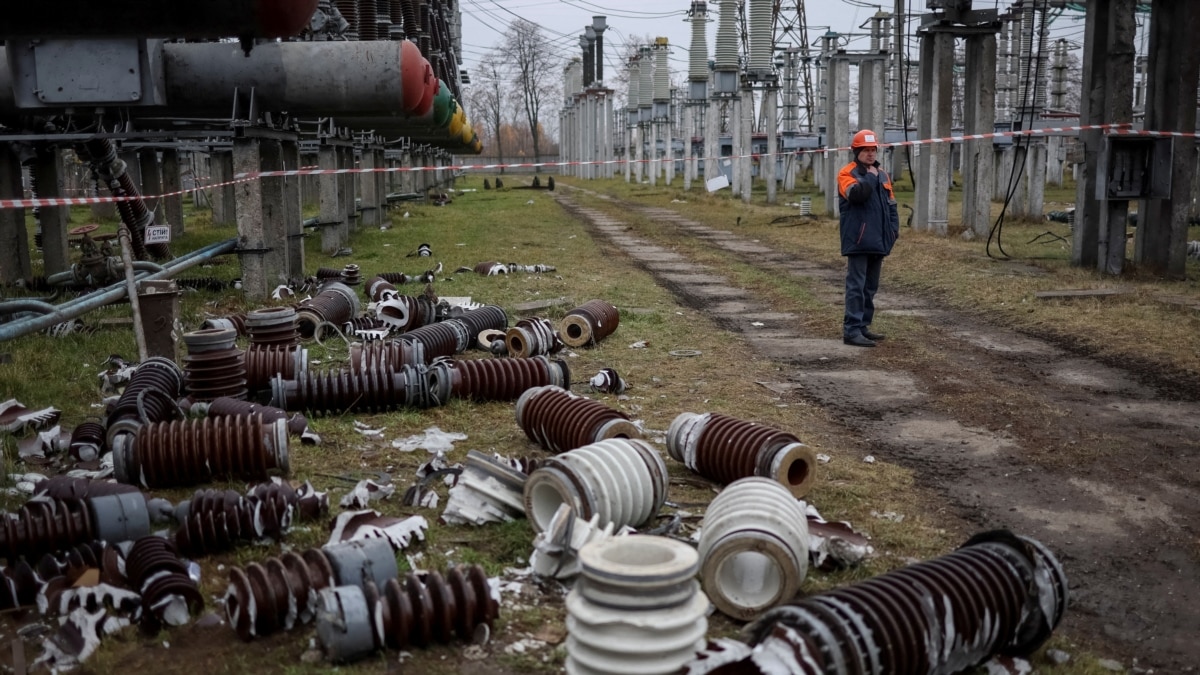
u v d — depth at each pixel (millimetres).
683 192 47562
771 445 5676
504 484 5277
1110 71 14867
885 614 3578
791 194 48250
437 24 29625
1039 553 4090
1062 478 6340
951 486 6168
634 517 5051
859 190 10266
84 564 4496
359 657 3945
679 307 12891
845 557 4758
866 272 10586
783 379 9023
